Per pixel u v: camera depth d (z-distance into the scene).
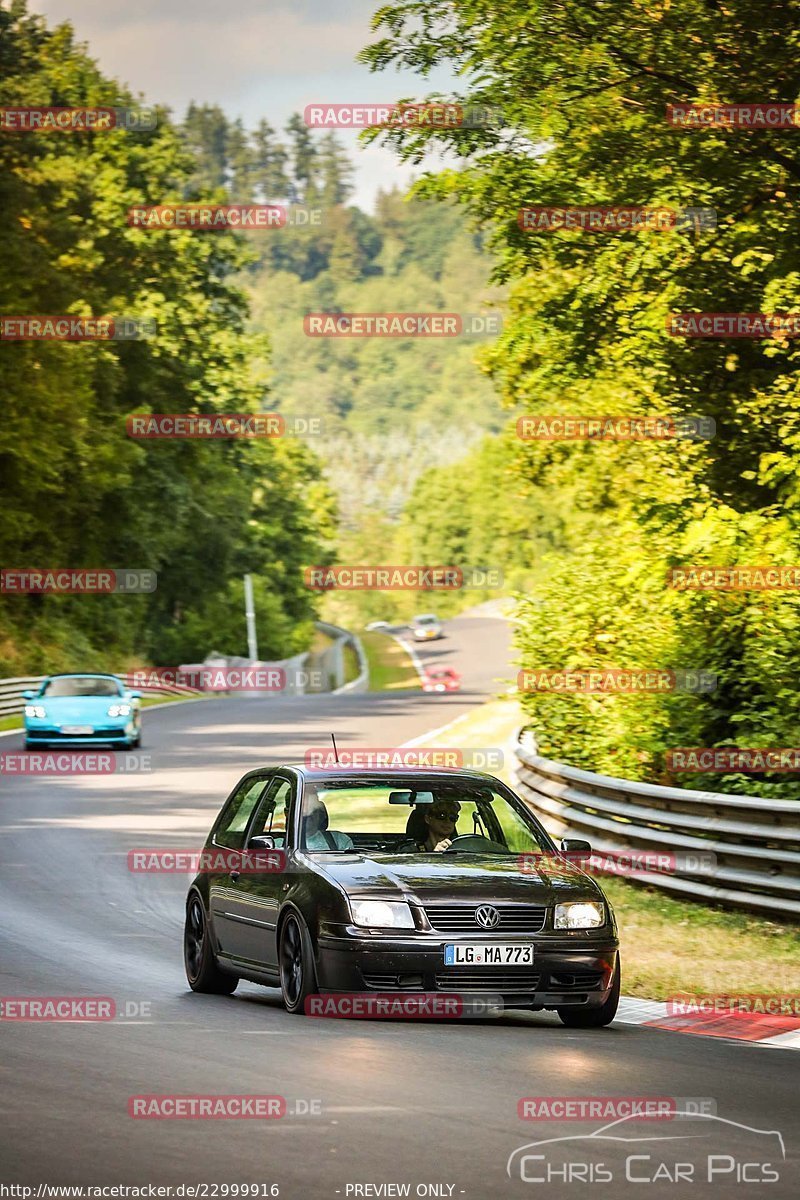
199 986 35.12
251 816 34.84
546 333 73.75
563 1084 23.64
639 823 51.72
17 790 83.38
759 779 51.44
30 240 170.12
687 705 54.88
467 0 64.12
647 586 57.50
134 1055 25.69
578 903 30.30
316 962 29.84
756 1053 27.25
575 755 61.19
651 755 55.72
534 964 29.44
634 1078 24.30
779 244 62.31
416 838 32.81
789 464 60.50
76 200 187.88
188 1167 18.48
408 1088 23.05
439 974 29.12
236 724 133.38
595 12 63.03
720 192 62.97
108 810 74.81
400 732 122.31
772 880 42.22
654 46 62.56
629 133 64.62
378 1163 18.77
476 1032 29.00
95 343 193.88
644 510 63.19
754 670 52.03
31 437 169.50
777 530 57.50
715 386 72.75
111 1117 20.98
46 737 102.94
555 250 69.31
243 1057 25.52
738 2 60.84
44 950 40.00
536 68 64.62
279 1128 20.45
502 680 64.31
